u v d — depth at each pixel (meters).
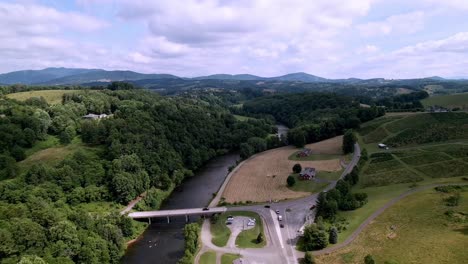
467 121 178.50
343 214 111.75
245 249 97.69
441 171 135.25
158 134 184.88
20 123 157.88
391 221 101.12
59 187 124.62
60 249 87.12
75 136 170.38
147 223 125.00
